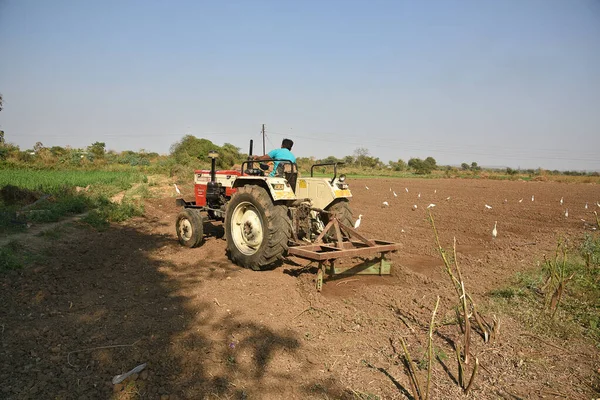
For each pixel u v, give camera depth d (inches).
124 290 185.2
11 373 114.5
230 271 225.3
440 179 1590.8
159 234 325.4
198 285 196.4
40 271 203.6
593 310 164.6
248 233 231.8
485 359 127.6
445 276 220.2
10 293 173.5
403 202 632.4
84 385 110.8
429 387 109.7
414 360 127.0
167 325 147.6
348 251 189.3
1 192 374.6
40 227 300.0
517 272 217.8
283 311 166.6
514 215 481.7
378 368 123.5
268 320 156.6
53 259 226.2
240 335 142.4
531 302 173.2
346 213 243.8
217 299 176.4
